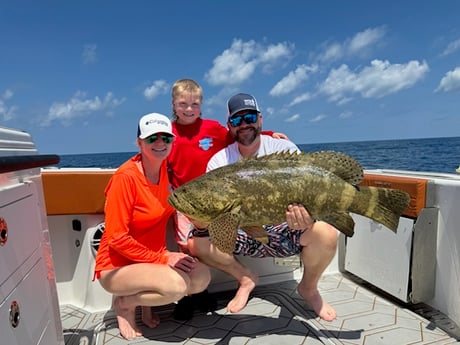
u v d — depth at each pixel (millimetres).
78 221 3715
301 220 2568
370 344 2875
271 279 4172
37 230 2070
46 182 3480
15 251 1727
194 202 2553
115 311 3389
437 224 3365
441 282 3355
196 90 4172
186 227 3660
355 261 4078
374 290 3895
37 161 1919
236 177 2564
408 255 3375
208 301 3535
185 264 3082
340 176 2633
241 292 3605
